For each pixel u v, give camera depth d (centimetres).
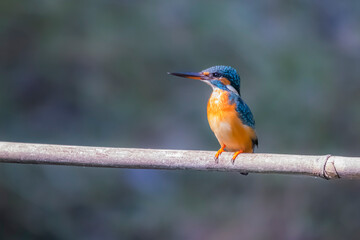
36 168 1223
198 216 1358
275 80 1377
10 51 1366
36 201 1217
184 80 1430
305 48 1470
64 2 1359
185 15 1438
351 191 1347
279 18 1517
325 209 1344
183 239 1321
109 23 1384
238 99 699
